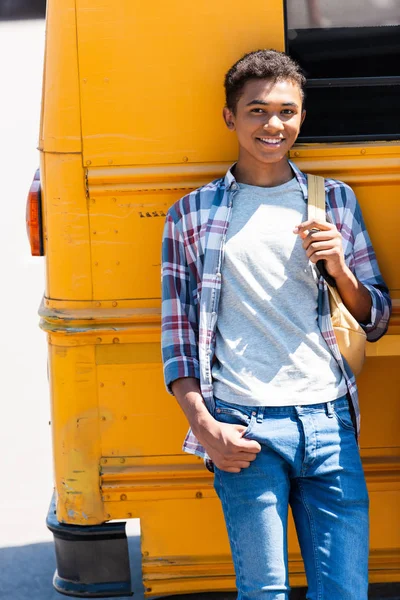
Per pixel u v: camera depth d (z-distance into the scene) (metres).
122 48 3.34
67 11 3.33
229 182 3.06
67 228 3.44
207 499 3.60
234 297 2.95
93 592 3.68
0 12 21.42
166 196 3.43
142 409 3.54
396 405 3.55
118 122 3.38
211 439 2.84
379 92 3.38
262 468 2.84
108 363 3.52
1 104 16.28
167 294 3.08
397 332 3.49
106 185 3.40
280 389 2.87
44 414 6.42
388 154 3.40
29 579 4.40
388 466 3.57
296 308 2.94
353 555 2.85
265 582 2.79
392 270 3.48
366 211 3.45
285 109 2.99
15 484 5.41
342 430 2.94
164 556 3.65
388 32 3.35
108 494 3.59
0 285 9.21
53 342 3.53
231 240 2.99
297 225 2.98
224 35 3.34
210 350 2.97
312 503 2.91
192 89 3.36
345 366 3.00
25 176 12.73
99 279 3.47
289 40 3.37
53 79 3.37
